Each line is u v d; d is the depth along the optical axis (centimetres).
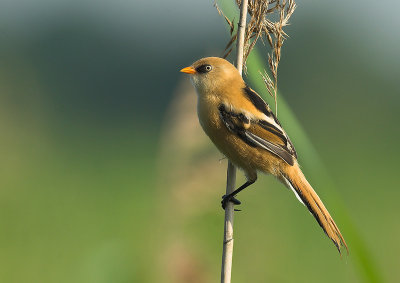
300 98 2795
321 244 1191
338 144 2383
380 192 1778
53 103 2761
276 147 732
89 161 2062
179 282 679
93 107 2831
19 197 1491
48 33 2891
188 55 2909
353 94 2739
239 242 819
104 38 2970
